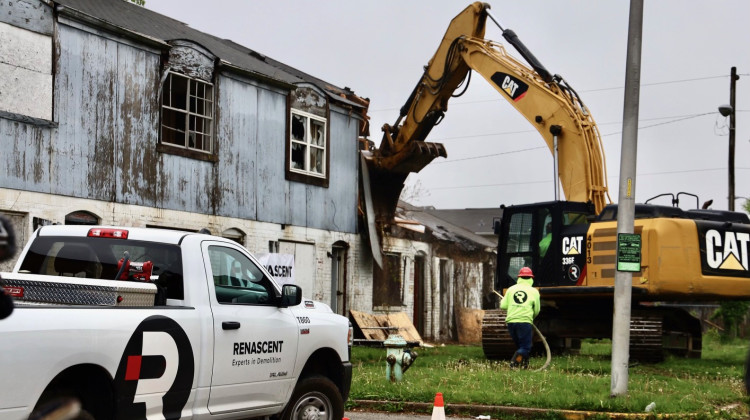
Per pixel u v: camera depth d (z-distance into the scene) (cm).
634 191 1213
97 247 786
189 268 760
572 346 2083
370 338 2344
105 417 664
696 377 1586
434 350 2248
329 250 2325
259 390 815
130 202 1755
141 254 775
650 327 1800
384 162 2488
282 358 841
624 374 1208
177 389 720
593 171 1856
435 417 806
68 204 1625
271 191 2130
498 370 1566
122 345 666
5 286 630
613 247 1758
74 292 670
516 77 1998
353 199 2430
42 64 1591
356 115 2455
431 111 2338
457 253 3058
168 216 1836
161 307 719
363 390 1274
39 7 1588
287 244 2183
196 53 1909
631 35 1213
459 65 2219
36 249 801
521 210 1928
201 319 749
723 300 1825
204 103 1959
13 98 1538
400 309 2664
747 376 443
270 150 2131
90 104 1680
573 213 1855
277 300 848
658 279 1714
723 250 1744
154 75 1820
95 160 1684
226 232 1997
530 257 1905
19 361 587
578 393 1247
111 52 1728
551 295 1848
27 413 592
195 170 1912
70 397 639
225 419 779
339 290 2395
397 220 2800
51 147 1598
